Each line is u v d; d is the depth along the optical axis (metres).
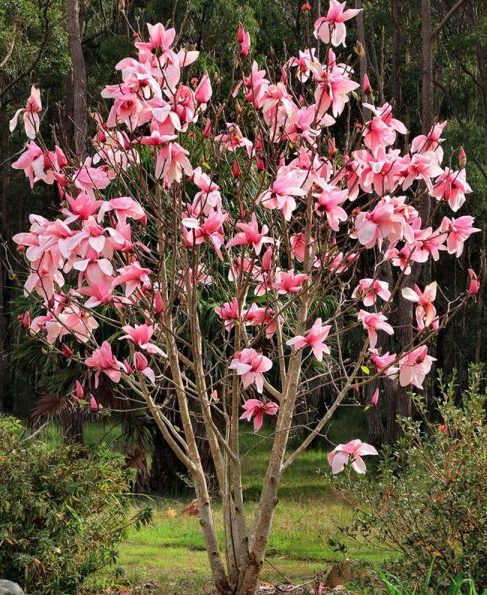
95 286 4.25
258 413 5.12
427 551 5.45
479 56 25.09
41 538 6.01
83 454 7.03
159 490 14.55
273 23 21.47
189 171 4.29
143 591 7.00
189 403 12.09
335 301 5.86
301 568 8.17
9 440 6.48
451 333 28.47
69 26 16.33
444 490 5.49
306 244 5.11
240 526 5.22
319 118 4.93
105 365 4.74
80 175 4.48
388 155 4.54
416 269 18.81
